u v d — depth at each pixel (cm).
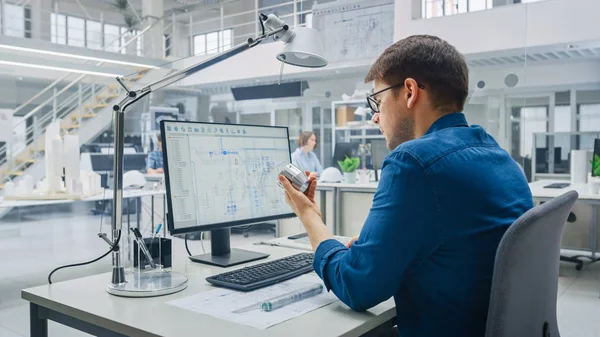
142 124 788
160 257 133
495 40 539
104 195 386
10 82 732
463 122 94
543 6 533
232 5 891
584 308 292
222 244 146
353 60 573
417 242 82
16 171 686
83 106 775
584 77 706
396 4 560
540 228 78
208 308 96
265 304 94
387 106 96
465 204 82
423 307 86
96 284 114
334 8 582
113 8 862
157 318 90
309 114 700
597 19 505
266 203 154
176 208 129
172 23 896
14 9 734
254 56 671
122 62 655
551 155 588
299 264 128
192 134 135
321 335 82
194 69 130
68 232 585
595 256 421
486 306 82
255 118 770
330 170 465
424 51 91
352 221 438
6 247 498
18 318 271
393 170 85
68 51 588
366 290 84
